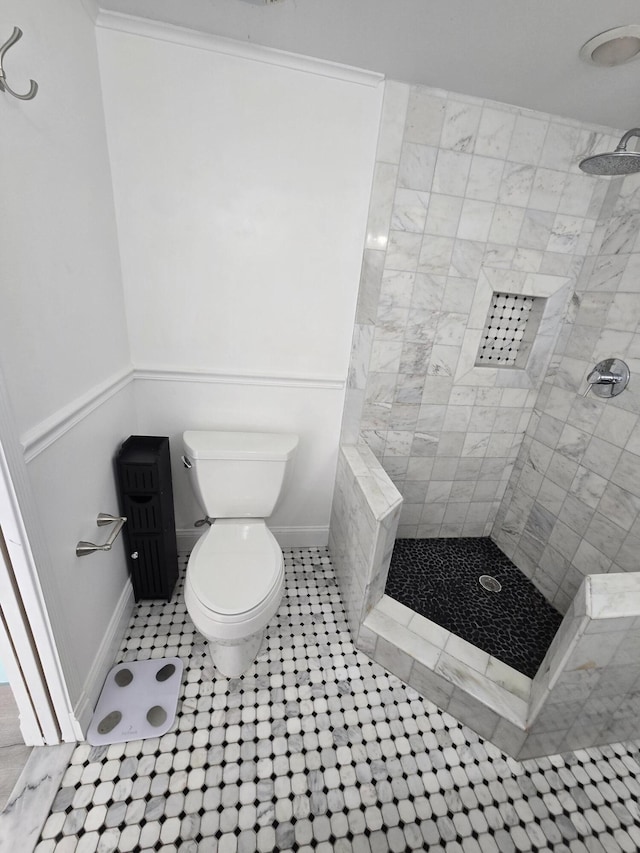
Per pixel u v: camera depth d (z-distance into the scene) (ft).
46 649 2.93
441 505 6.64
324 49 3.63
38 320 2.62
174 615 4.90
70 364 3.11
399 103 4.13
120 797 3.17
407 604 5.39
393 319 5.19
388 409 5.76
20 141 2.35
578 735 3.76
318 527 6.45
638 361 4.54
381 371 5.49
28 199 2.46
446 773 3.59
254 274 4.61
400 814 3.27
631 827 3.34
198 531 5.95
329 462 5.96
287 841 3.03
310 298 4.85
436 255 4.92
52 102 2.75
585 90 3.90
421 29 3.25
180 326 4.70
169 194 4.10
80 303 3.29
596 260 5.13
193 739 3.63
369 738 3.80
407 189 4.54
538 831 3.25
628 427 4.62
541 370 5.85
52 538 2.85
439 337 5.41
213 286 4.58
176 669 4.23
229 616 3.51
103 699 3.84
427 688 4.18
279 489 4.89
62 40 2.87
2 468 2.24
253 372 5.10
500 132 4.48
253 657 4.42
